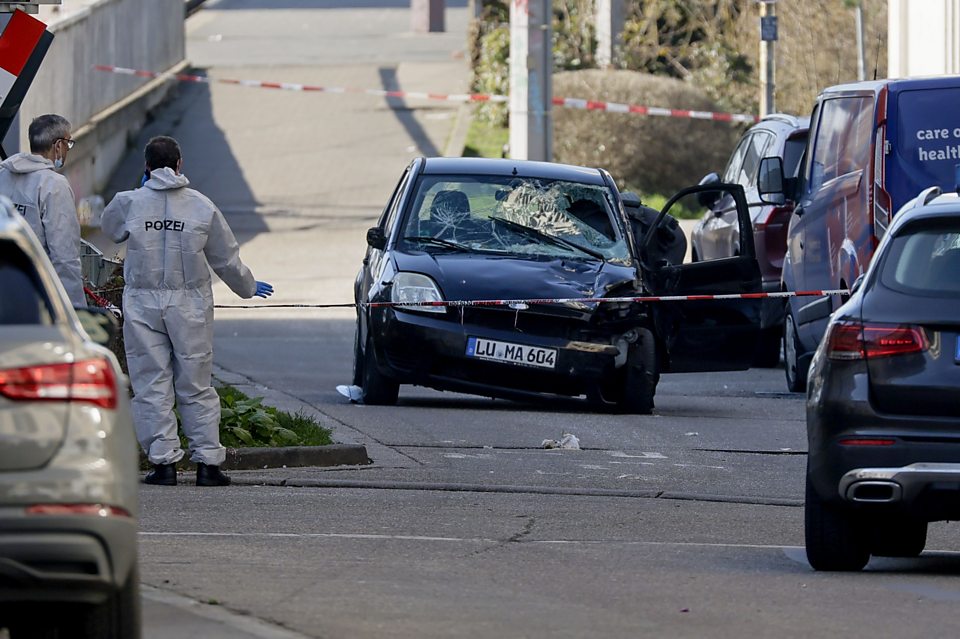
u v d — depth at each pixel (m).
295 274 94.44
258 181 117.88
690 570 30.58
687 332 54.81
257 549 31.45
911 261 30.38
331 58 156.38
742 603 27.44
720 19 144.75
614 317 52.59
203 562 29.88
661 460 45.22
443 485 40.09
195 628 24.33
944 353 29.48
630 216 58.31
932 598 28.22
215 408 39.72
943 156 50.12
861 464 29.53
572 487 40.66
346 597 27.02
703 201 72.56
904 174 50.16
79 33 109.62
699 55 141.50
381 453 44.97
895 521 30.64
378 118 132.88
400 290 52.38
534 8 93.44
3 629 23.25
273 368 65.06
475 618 25.73
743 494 40.34
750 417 54.78
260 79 144.75
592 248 54.56
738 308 55.09
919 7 97.00
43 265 21.30
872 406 29.62
